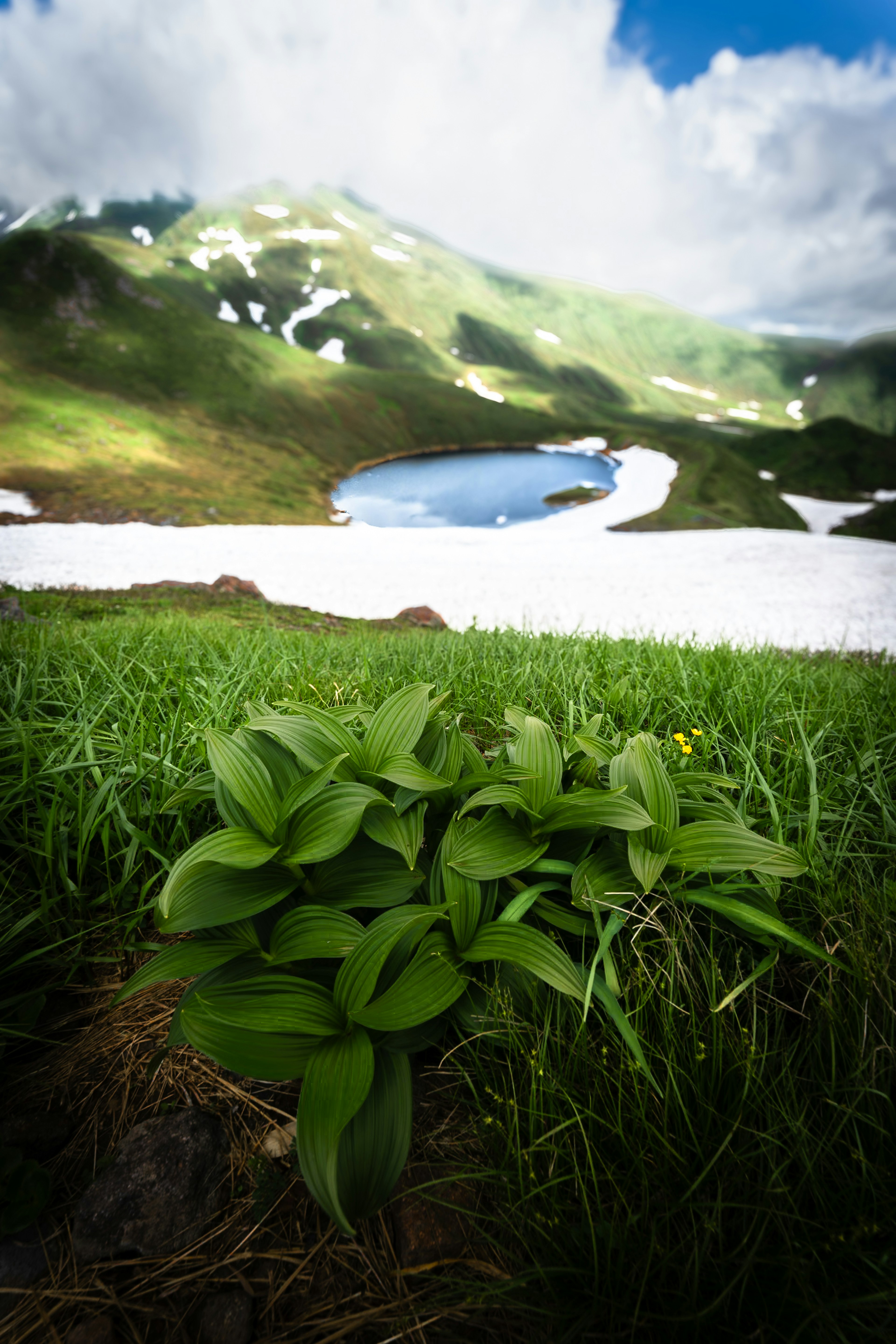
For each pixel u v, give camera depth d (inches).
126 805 76.4
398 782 56.0
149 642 167.0
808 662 230.5
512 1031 47.9
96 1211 43.0
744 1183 40.9
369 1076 41.6
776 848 53.6
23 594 786.2
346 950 48.7
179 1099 52.4
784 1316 35.9
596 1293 36.9
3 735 83.9
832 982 51.0
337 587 1541.6
